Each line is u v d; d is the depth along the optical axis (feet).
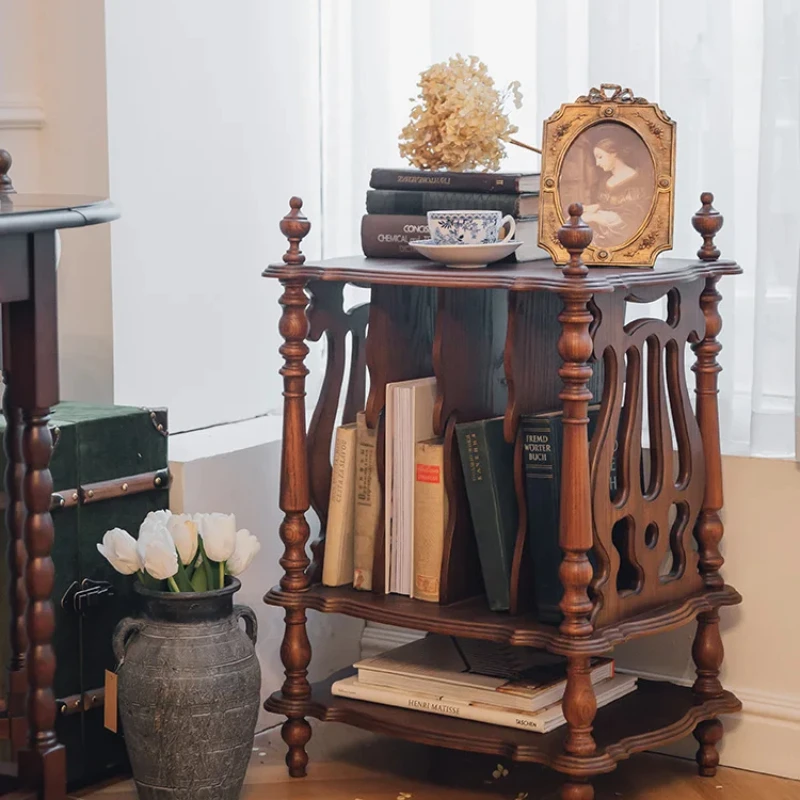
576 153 6.86
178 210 8.29
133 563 6.77
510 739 6.68
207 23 8.36
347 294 8.68
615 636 6.48
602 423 6.47
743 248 7.56
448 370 7.00
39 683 6.03
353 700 7.30
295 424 7.22
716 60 7.36
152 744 6.70
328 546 7.39
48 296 5.83
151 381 8.23
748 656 7.61
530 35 8.00
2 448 6.77
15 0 7.82
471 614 6.86
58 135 7.95
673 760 7.79
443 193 7.13
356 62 8.36
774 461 7.43
